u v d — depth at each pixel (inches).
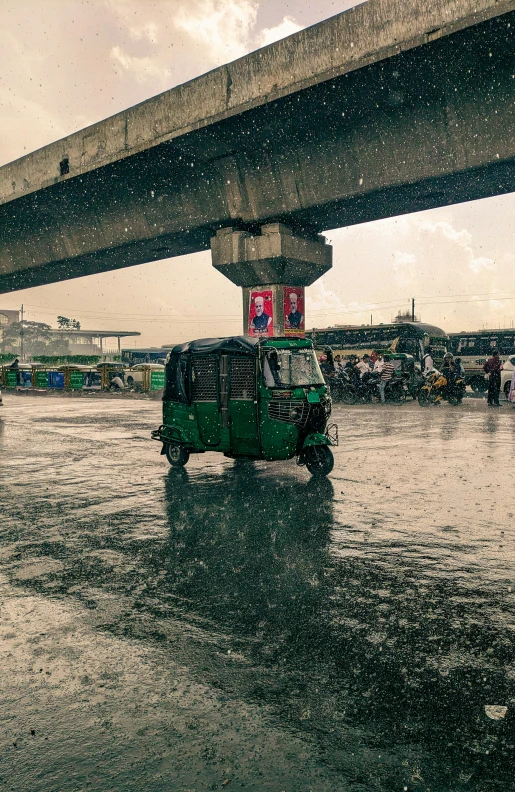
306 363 318.7
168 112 978.1
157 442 458.9
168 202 1192.2
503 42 669.9
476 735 90.9
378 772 82.0
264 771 82.0
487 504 242.5
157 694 102.8
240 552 185.5
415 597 147.6
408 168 860.6
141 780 80.4
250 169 1037.2
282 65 838.5
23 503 258.4
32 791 78.5
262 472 328.5
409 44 697.6
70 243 1419.8
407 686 105.4
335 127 894.4
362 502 249.3
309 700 100.7
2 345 4106.8
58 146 1176.8
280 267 1096.8
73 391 1317.7
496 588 153.3
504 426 525.7
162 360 2183.8
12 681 108.0
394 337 1205.7
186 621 134.1
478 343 1325.0
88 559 180.5
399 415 637.3
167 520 226.7
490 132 765.3
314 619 134.7
